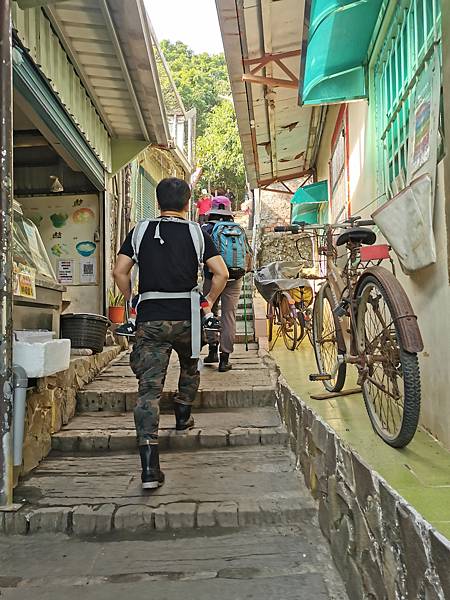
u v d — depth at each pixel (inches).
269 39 193.6
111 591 84.2
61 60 182.4
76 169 234.5
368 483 71.9
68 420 157.0
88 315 189.6
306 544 98.4
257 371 198.5
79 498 112.0
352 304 113.6
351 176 199.6
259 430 144.9
